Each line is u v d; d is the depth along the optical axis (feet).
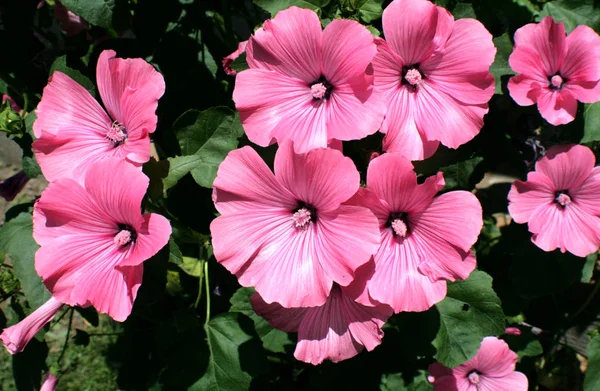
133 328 2.32
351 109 1.65
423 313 1.90
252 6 2.17
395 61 1.67
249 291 2.03
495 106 2.05
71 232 1.69
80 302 1.68
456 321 1.89
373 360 2.09
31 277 1.96
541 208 1.90
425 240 1.68
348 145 1.83
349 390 2.10
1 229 2.00
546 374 2.42
